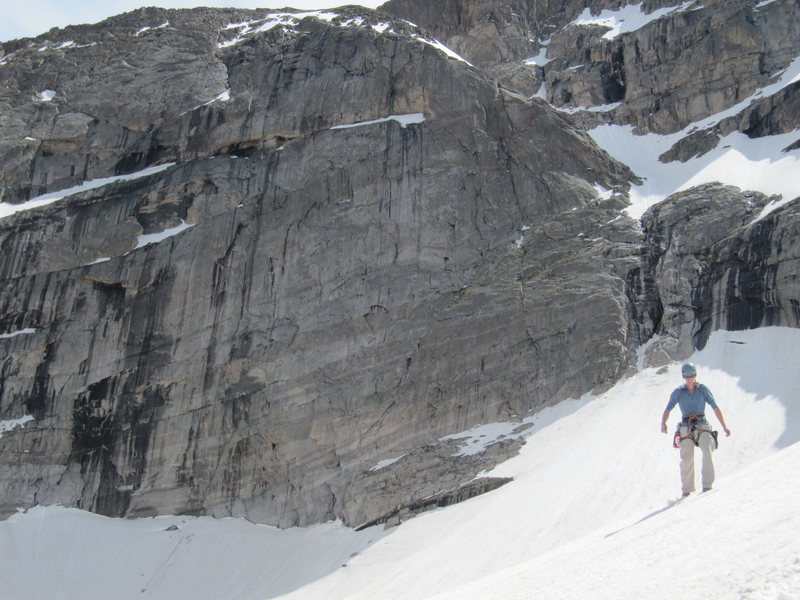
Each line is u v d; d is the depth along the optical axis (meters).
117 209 40.38
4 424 36.81
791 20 45.62
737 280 30.39
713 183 36.94
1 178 43.38
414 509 28.91
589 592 7.77
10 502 35.28
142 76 45.75
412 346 34.25
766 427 23.38
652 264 33.66
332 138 40.25
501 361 32.66
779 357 27.16
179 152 42.56
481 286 35.44
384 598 21.88
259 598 28.22
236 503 33.91
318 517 31.94
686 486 12.44
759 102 41.28
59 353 37.66
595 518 21.23
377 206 38.16
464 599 10.29
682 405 12.78
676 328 31.16
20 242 40.12
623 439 25.72
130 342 37.25
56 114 45.16
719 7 47.22
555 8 62.38
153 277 38.12
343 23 46.97
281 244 37.81
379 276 36.41
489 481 27.55
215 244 38.31
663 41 48.31
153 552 32.56
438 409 32.53
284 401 34.38
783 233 29.67
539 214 37.97
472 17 60.28
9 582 31.47
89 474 35.69
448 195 38.31
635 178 41.00
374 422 33.03
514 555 21.03
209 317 36.91
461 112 40.38
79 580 31.52
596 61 51.56
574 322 32.31
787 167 36.16
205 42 47.16
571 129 41.25
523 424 30.77
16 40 52.59
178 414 35.59
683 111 45.59
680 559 7.71
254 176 40.03
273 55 45.19
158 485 34.84
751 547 7.12
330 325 35.50
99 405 36.56
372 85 41.69
